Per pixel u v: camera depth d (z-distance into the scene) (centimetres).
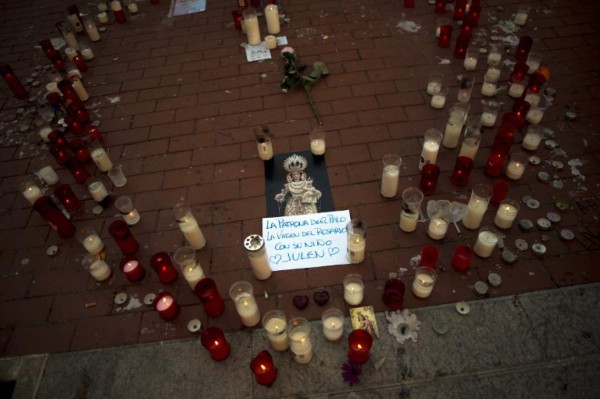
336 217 324
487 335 253
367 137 388
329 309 257
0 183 389
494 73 411
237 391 243
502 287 274
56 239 337
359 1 571
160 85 478
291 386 242
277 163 373
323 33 523
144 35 563
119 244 305
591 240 293
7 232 346
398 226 315
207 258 309
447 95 422
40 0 676
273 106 432
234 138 404
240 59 500
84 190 371
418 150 372
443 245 300
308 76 445
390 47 490
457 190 334
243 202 345
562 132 370
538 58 430
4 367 266
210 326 272
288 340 250
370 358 248
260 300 282
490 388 233
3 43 588
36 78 516
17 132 441
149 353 263
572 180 332
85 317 286
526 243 294
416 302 272
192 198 354
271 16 513
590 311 258
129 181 375
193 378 250
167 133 418
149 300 288
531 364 240
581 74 425
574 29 480
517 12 515
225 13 586
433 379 238
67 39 539
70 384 254
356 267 293
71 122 423
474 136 341
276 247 309
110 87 484
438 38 493
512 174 333
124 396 246
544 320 257
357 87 443
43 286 307
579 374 234
